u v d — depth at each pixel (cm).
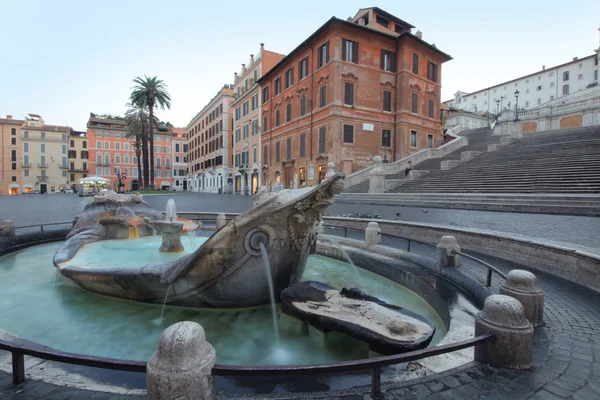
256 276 466
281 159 4100
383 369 296
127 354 374
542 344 331
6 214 1789
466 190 1959
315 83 3450
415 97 3584
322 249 877
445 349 250
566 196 1305
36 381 266
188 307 495
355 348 377
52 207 2303
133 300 523
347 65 3219
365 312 385
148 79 4403
